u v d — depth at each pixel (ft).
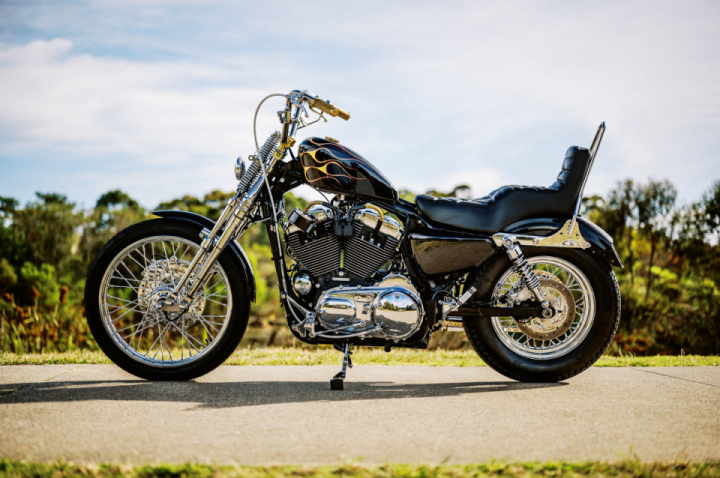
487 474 5.53
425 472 5.51
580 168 10.04
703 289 28.63
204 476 5.37
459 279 9.98
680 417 7.62
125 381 9.50
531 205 9.83
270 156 9.59
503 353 9.94
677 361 12.72
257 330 43.27
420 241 9.53
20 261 67.51
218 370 10.93
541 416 7.59
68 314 26.68
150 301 9.61
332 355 13.37
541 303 9.78
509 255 9.63
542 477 5.50
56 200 73.20
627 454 6.18
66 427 6.85
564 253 10.00
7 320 21.80
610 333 9.99
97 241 71.41
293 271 9.60
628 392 9.12
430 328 9.53
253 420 7.22
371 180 9.30
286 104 9.57
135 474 5.39
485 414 7.65
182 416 7.36
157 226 9.62
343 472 5.49
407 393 8.92
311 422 7.16
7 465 5.53
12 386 8.99
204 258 9.55
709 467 5.75
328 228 9.18
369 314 9.07
